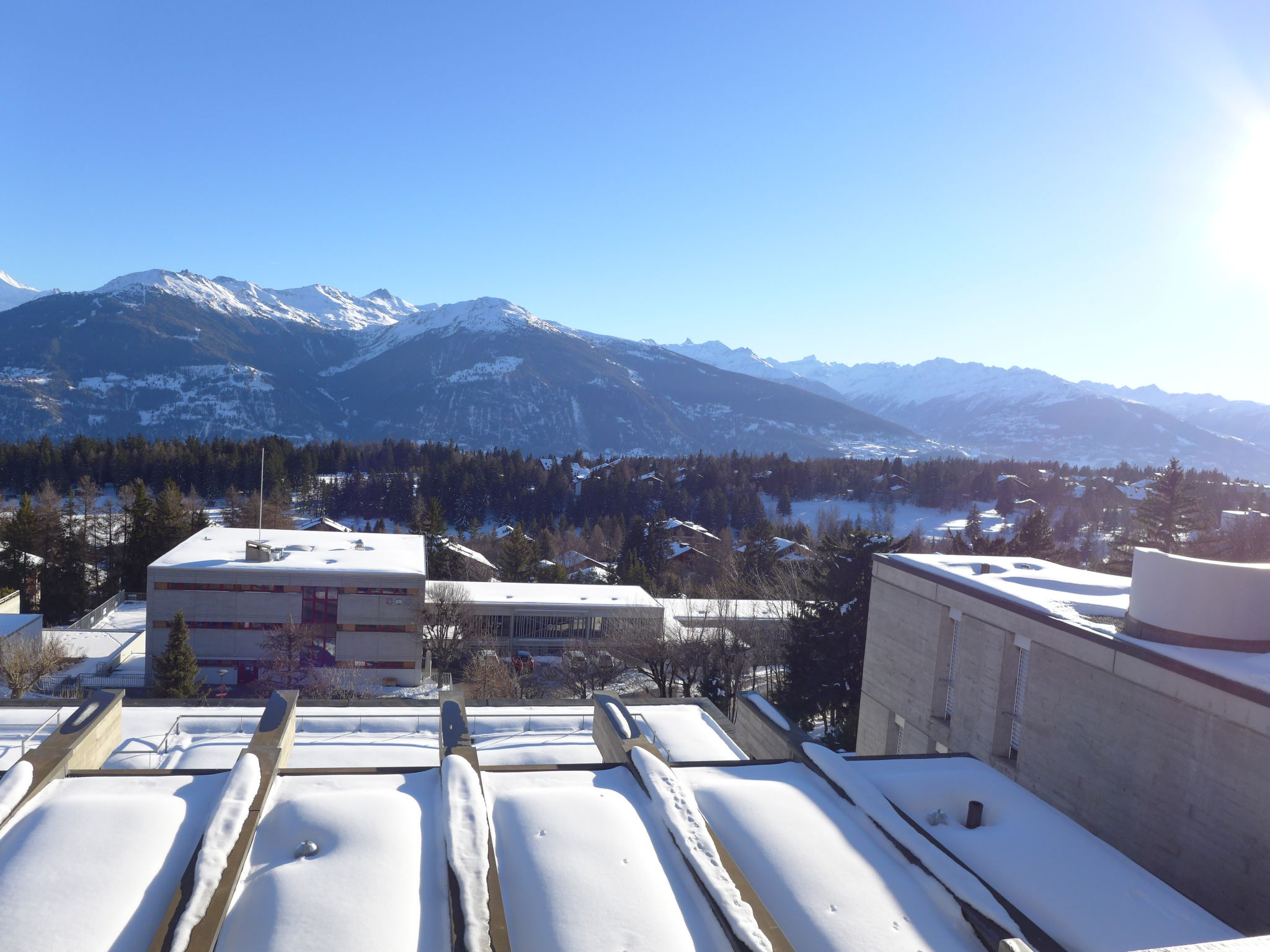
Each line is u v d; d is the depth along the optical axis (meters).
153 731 18.91
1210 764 12.70
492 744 19.83
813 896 10.32
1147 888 12.12
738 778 14.13
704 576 98.31
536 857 10.29
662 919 9.27
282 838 10.55
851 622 37.25
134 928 8.56
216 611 51.66
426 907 9.20
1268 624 13.94
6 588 65.56
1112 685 14.80
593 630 59.69
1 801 10.70
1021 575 21.78
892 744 23.81
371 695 49.69
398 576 53.34
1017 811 14.57
